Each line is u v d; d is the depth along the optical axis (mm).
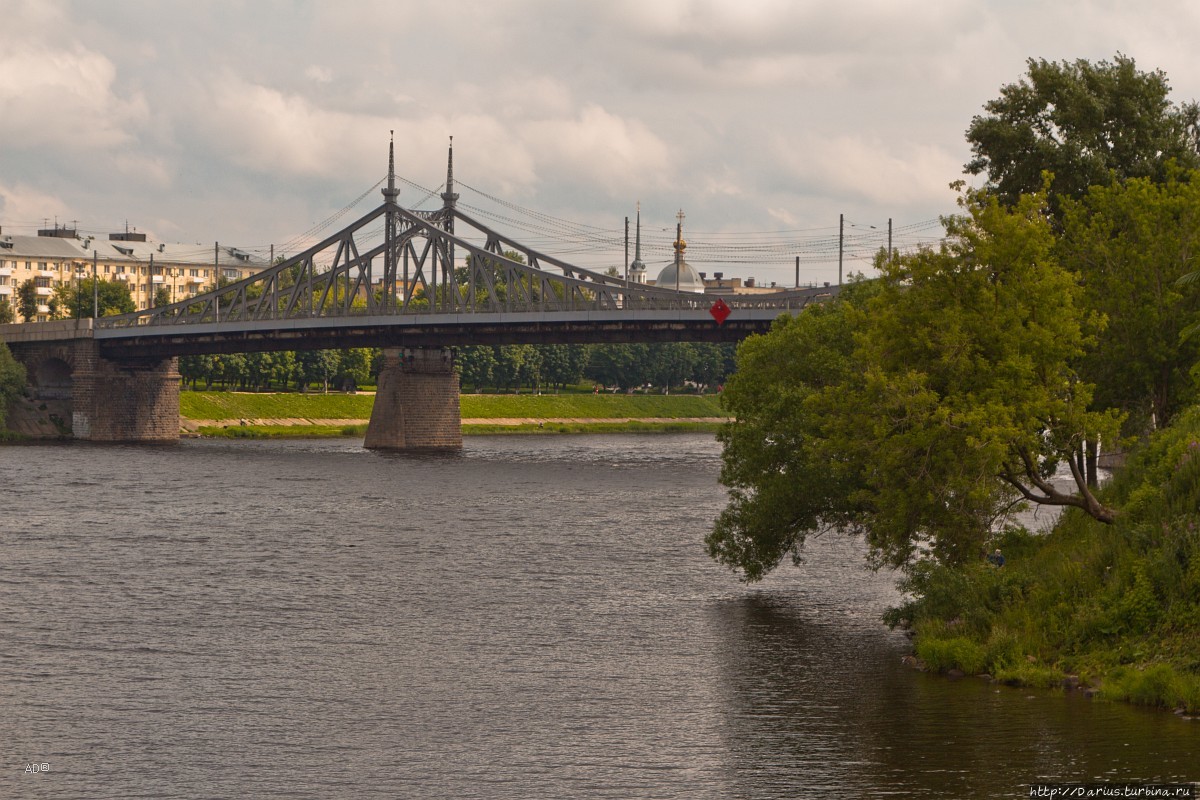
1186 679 54500
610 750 52594
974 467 63156
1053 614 61906
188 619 78812
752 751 51906
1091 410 76812
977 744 51000
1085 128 101812
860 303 83312
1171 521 62469
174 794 48375
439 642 72000
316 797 48000
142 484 165000
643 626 75500
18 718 57781
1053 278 63812
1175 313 75125
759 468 79188
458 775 50031
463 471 188500
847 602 81938
